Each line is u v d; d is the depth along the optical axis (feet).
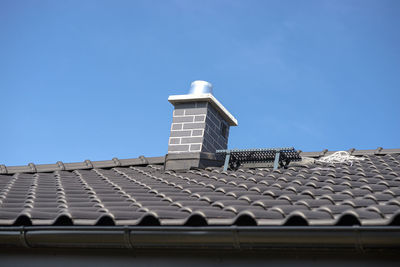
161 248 16.11
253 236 14.39
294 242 13.92
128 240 16.24
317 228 13.53
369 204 17.70
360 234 13.07
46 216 18.33
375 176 23.80
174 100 34.53
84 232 16.89
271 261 14.88
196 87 35.22
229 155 30.25
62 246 17.67
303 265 14.40
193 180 26.81
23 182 30.94
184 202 19.35
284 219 14.49
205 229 14.99
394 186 21.72
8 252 19.62
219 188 22.72
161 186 25.57
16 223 18.48
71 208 18.78
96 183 28.43
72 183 29.27
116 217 16.75
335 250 13.73
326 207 15.70
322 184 22.49
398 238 12.64
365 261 13.67
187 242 15.39
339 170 26.07
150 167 34.24
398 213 13.00
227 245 14.89
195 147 32.83
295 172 26.40
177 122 34.17
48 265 18.65
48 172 35.88
